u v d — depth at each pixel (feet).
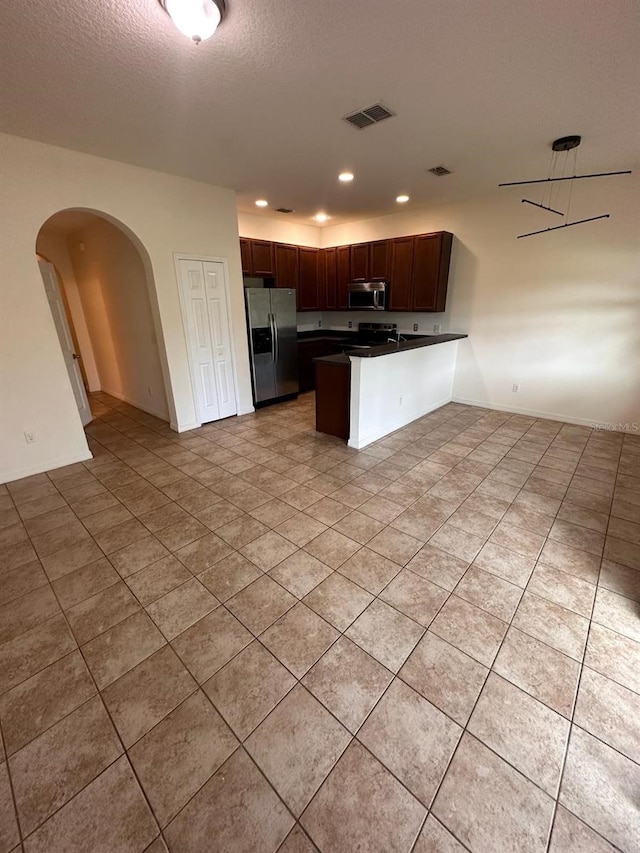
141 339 15.01
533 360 14.89
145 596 6.32
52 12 4.98
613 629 5.58
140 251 12.06
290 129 8.64
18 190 9.16
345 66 6.34
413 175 12.07
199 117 8.02
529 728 4.32
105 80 6.61
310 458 11.61
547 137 9.26
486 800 3.71
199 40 5.02
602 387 13.58
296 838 3.48
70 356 14.07
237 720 4.45
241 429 14.30
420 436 13.32
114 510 8.88
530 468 10.74
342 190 13.73
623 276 12.41
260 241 17.06
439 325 17.24
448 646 5.35
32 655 5.30
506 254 14.53
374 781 3.88
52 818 3.64
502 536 7.74
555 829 3.50
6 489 9.91
